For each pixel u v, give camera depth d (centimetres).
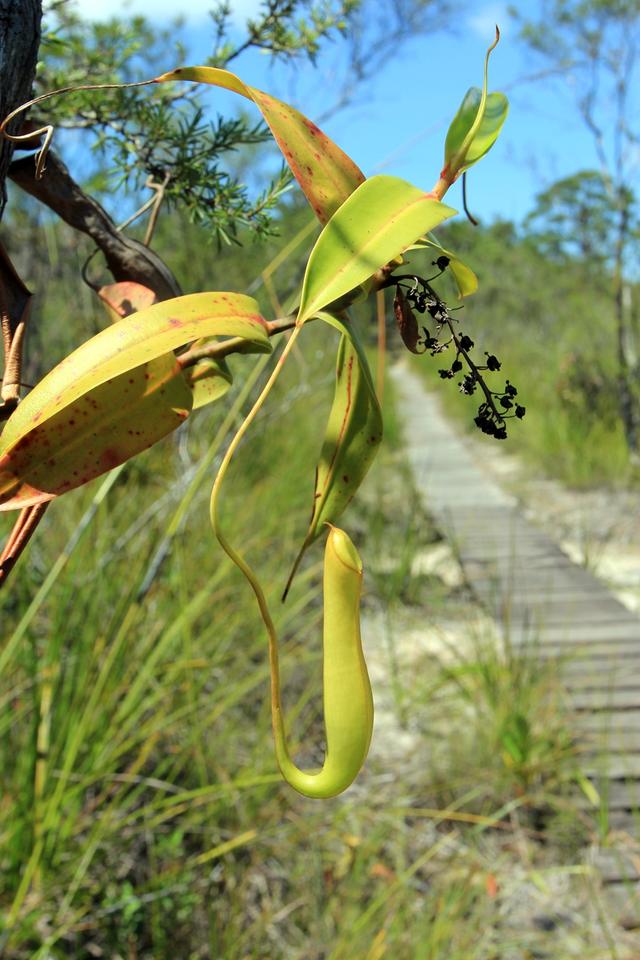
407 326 57
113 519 328
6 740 246
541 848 304
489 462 1069
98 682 234
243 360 360
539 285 1505
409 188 52
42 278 405
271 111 55
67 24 124
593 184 1070
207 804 272
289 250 200
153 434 52
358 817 298
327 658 54
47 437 51
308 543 57
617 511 796
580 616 513
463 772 333
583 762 338
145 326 48
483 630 496
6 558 54
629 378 1010
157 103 98
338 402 59
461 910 256
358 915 252
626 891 279
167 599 313
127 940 227
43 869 218
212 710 306
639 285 1036
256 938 241
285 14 111
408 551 566
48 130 56
